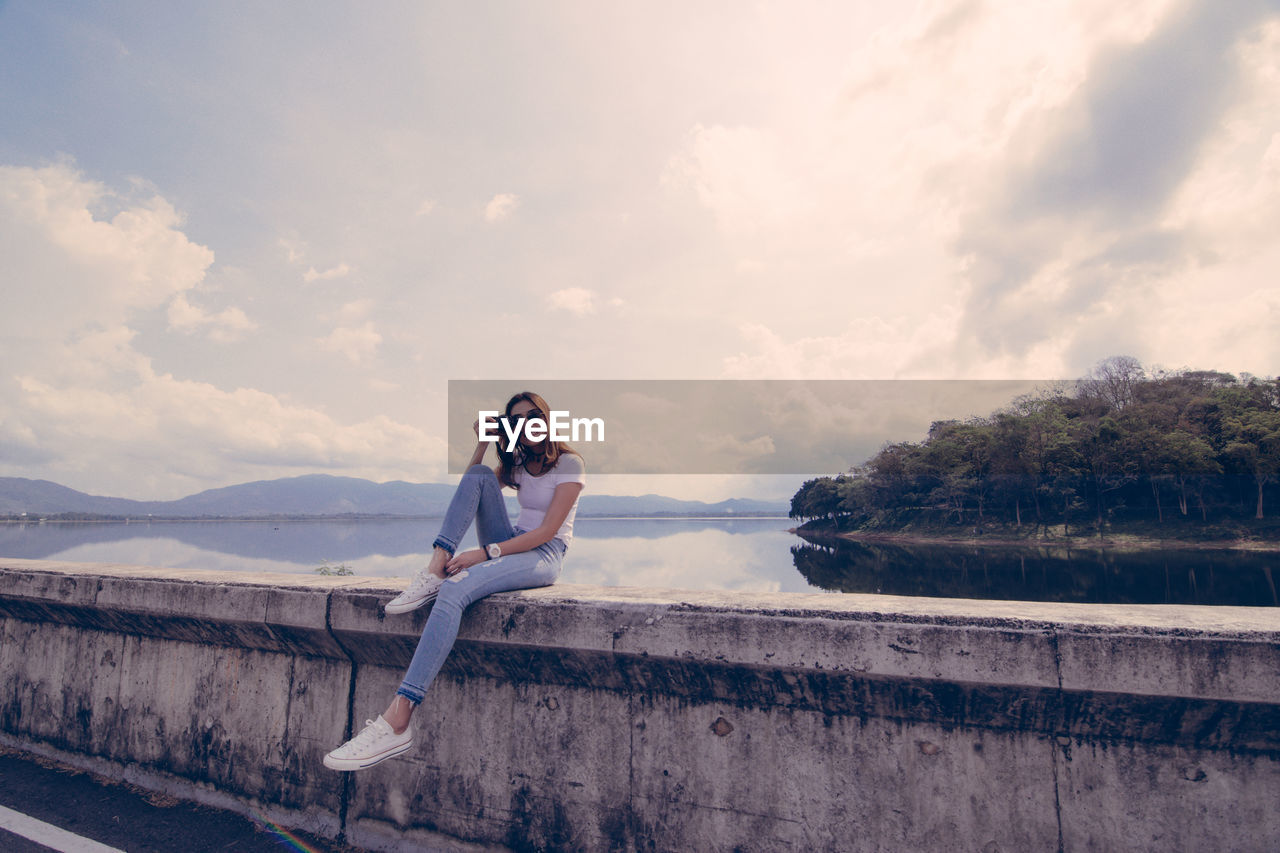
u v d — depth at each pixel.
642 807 2.10
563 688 2.26
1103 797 1.67
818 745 1.92
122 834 2.58
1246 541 73.69
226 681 2.89
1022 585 58.50
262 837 2.57
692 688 2.05
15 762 3.26
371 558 186.38
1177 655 1.56
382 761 2.31
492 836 2.30
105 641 3.26
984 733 1.77
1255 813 1.55
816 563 96.31
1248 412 84.88
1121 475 87.50
